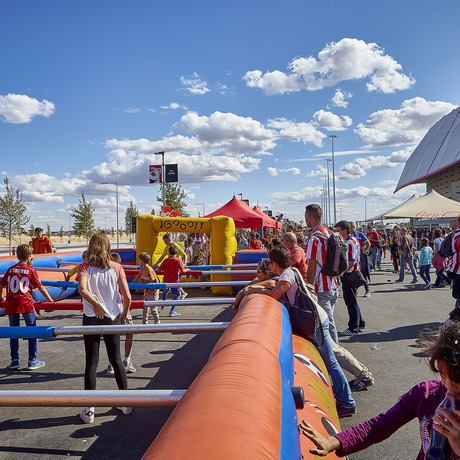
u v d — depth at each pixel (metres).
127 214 71.88
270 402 1.25
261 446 0.97
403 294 12.15
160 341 7.36
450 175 76.25
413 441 3.72
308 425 1.75
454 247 6.71
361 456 3.47
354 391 4.82
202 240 19.70
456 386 1.32
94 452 3.59
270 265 4.19
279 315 2.74
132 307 5.41
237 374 1.37
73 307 6.03
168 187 37.69
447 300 10.95
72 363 6.21
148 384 5.21
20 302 6.01
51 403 2.55
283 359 1.89
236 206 18.84
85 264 4.32
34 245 14.05
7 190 39.69
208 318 9.23
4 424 4.17
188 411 1.12
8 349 7.06
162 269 9.67
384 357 6.07
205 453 0.88
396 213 21.06
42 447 3.68
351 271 7.33
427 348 1.41
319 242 4.89
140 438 3.85
